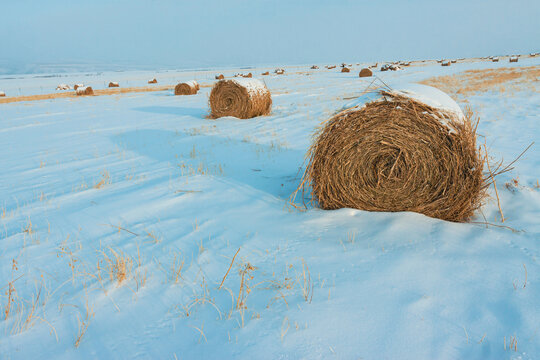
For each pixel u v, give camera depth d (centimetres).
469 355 228
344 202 491
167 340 253
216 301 296
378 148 463
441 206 452
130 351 244
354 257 360
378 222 444
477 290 296
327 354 231
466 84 2202
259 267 348
